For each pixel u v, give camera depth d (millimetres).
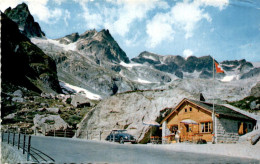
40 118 46188
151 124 33094
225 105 41125
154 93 42750
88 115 43094
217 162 13055
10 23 154125
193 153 17812
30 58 165750
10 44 132625
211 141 29188
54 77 170250
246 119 33344
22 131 40344
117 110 42000
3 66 105438
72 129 43500
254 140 24000
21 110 57219
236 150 20109
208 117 30234
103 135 39375
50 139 27672
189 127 32500
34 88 122500
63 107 72312
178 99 39594
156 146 24969
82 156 13656
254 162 13883
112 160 12500
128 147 21250
